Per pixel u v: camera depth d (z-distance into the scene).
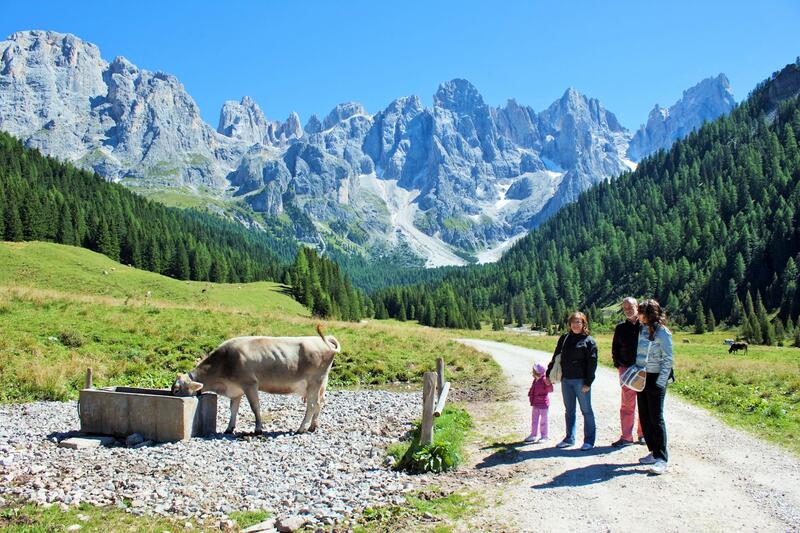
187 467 12.10
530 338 63.22
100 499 10.12
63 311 30.45
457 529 8.45
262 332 33.16
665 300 159.50
